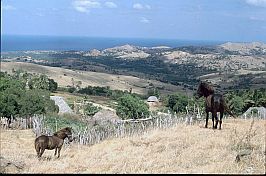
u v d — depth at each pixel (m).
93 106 77.94
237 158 13.84
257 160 13.38
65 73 186.50
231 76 193.50
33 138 29.66
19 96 39.69
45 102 47.25
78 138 25.50
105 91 131.88
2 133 31.83
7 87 42.69
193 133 20.52
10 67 168.88
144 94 150.88
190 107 55.47
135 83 196.12
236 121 25.91
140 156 16.22
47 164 16.03
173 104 70.38
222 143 17.28
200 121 27.17
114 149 19.16
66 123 39.72
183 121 28.08
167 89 176.50
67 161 16.89
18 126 37.28
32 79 101.06
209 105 21.95
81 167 15.08
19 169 14.82
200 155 15.41
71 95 109.88
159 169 13.54
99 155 17.95
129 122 29.33
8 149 23.00
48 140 18.02
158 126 26.94
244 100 55.06
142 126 27.25
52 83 112.81
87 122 42.22
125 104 54.72
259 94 57.31
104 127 27.67
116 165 14.73
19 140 28.23
